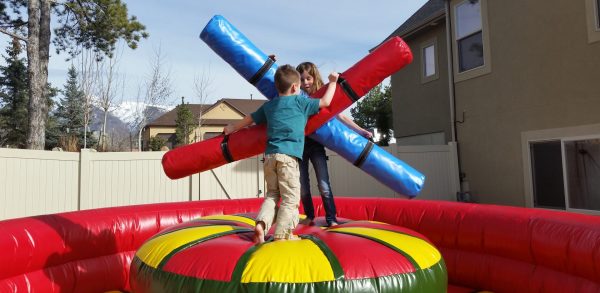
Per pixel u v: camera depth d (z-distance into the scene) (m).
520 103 8.27
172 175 3.86
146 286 3.12
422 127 12.52
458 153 9.84
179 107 30.34
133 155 8.52
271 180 3.20
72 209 8.06
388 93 22.69
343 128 3.81
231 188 9.10
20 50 26.08
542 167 7.97
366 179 9.88
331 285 2.70
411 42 12.95
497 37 8.72
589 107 7.10
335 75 3.46
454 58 9.85
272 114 3.24
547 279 3.79
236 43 3.82
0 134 26.66
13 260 3.86
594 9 7.00
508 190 8.60
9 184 7.40
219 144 3.68
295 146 3.14
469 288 4.56
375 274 2.84
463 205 4.85
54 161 7.91
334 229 3.62
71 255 4.43
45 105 13.10
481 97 9.15
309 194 4.05
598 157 6.99
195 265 2.92
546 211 4.18
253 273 2.73
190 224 3.88
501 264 4.27
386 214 5.29
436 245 4.86
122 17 15.73
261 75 3.84
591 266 3.35
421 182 3.92
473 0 9.34
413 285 2.92
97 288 4.59
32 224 4.20
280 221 3.08
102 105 17.98
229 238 3.31
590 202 7.13
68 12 16.11
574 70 7.31
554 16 7.61
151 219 5.13
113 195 8.38
